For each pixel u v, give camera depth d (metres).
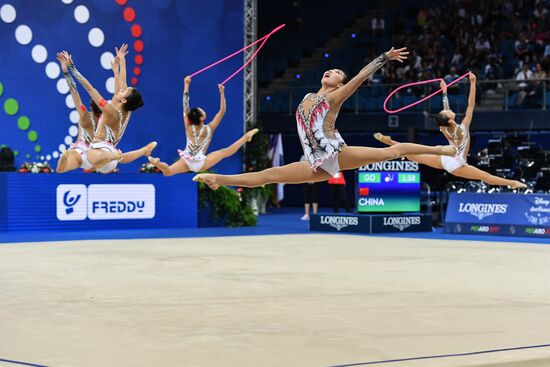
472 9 28.30
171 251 13.51
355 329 6.88
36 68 19.33
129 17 20.66
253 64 22.89
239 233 18.09
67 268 11.03
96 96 10.95
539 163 18.70
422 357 5.86
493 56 25.66
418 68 26.36
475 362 5.72
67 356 5.90
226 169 22.23
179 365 5.62
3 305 8.06
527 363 5.71
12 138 19.00
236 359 5.80
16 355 5.94
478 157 19.39
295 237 16.81
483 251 13.80
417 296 8.70
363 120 25.17
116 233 17.70
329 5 32.50
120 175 18.91
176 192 19.64
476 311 7.80
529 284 9.67
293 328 6.92
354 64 28.50
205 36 21.86
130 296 8.63
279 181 7.39
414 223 18.72
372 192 18.67
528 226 17.19
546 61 24.75
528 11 27.78
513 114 23.38
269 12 32.16
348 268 11.20
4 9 18.89
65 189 18.22
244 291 9.01
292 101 27.59
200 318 7.38
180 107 21.48
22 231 17.77
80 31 19.95
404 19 29.55
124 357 5.86
